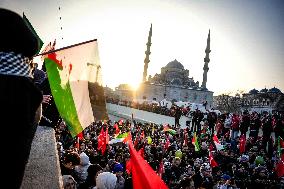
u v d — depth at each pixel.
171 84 103.31
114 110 64.56
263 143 22.80
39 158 1.83
